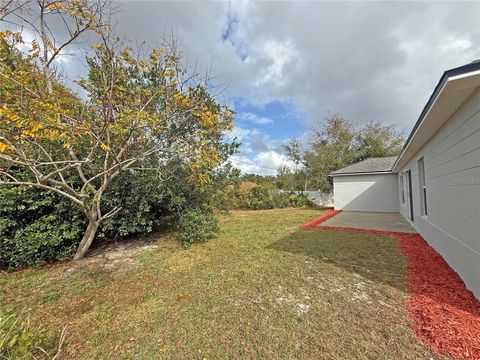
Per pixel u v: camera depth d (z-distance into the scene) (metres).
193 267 4.09
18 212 4.14
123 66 4.57
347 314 2.52
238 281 3.44
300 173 20.39
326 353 1.95
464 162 3.10
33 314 2.67
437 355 1.89
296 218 10.60
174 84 4.81
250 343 2.10
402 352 1.93
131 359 1.94
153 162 5.69
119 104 4.29
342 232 6.95
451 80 2.42
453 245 3.64
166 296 3.04
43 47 3.98
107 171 4.12
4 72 3.03
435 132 4.46
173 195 6.12
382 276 3.53
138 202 5.78
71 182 4.43
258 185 18.36
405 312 2.52
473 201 2.85
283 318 2.47
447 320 2.32
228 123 5.18
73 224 4.67
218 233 6.99
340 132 18.95
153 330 2.32
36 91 3.61
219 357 1.94
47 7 3.69
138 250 5.29
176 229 7.22
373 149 18.38
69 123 3.78
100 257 4.79
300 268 3.92
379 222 8.82
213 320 2.46
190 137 5.18
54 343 2.14
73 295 3.14
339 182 13.88
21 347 1.63
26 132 2.82
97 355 1.99
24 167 4.03
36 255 4.20
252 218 10.98
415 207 7.20
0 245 3.96
